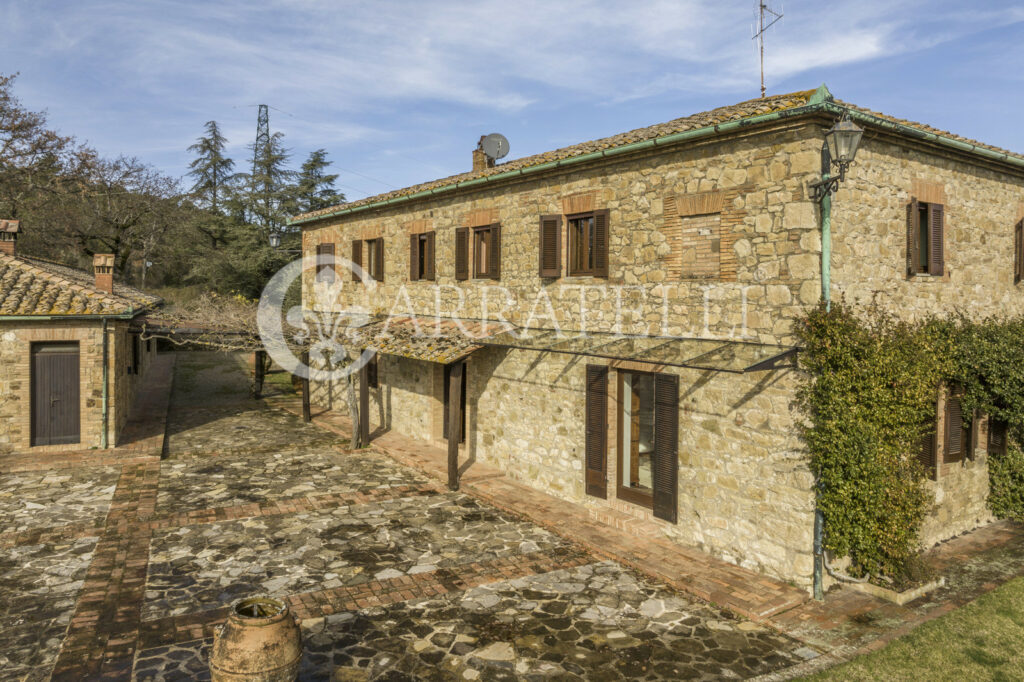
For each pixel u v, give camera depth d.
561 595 7.96
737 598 7.73
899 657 6.58
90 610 7.46
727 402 8.70
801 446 7.89
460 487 12.36
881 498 7.64
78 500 11.55
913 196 9.20
